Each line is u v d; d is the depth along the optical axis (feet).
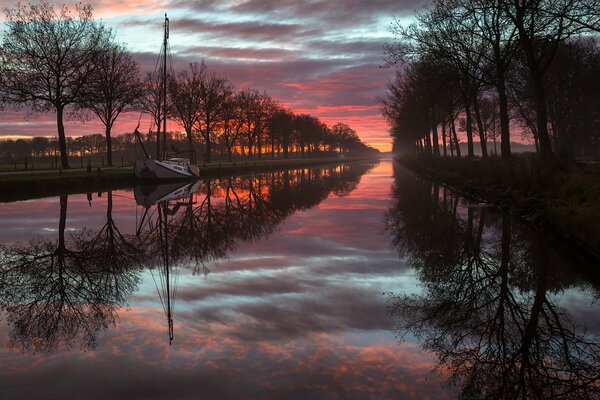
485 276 29.86
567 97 151.12
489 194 65.46
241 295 26.91
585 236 31.55
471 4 85.66
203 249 42.22
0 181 81.30
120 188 112.47
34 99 122.11
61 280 31.32
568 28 67.10
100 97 129.08
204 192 106.11
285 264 35.29
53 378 16.01
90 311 24.31
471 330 20.67
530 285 27.25
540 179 52.19
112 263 36.78
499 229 45.62
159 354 18.07
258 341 19.47
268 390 14.89
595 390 15.10
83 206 74.49
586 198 38.50
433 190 99.35
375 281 29.73
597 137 167.94
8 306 25.54
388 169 254.68
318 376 15.97
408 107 172.96
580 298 24.64
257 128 272.92
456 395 14.65
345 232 49.98
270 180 154.10
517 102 155.22
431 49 92.94
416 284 28.78
